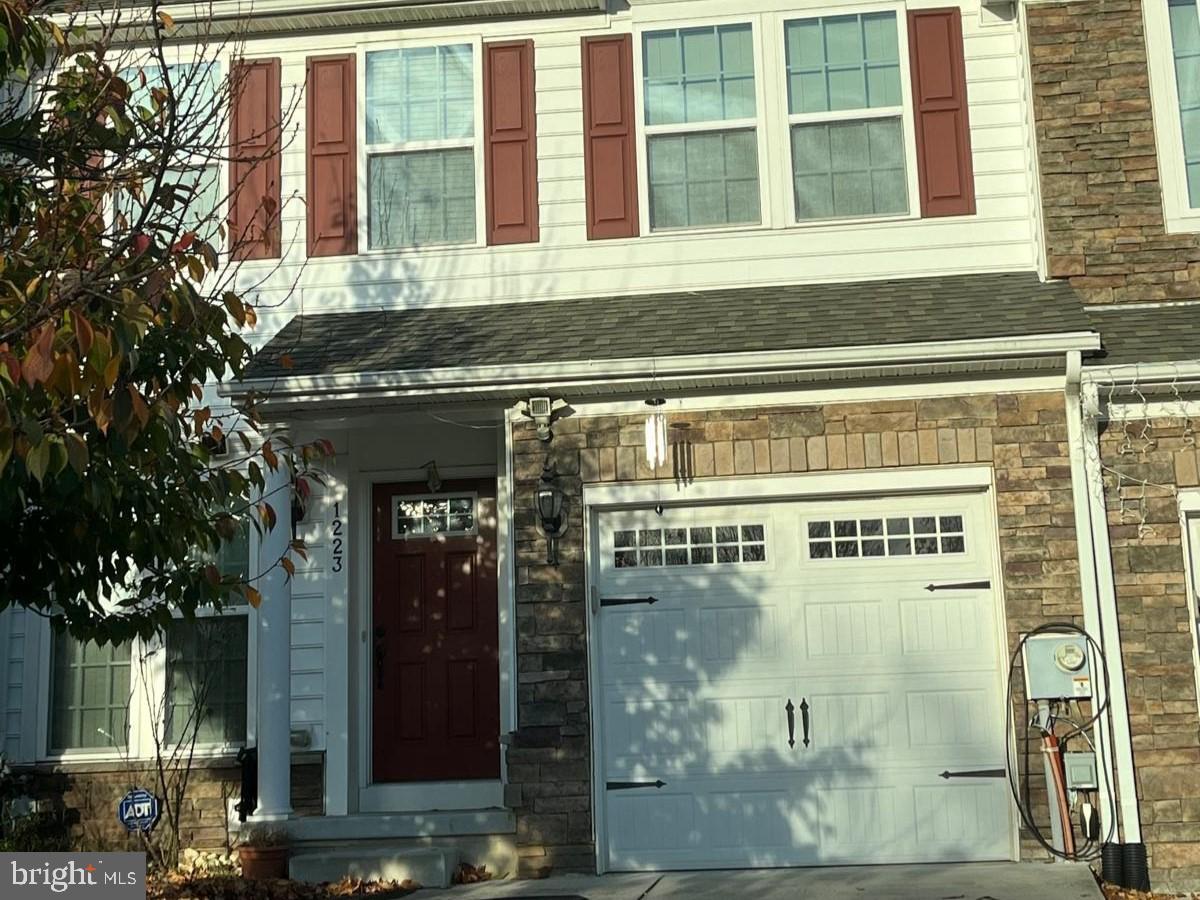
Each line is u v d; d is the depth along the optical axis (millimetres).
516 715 9406
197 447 6961
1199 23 10328
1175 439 9117
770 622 9562
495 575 10992
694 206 10836
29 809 10266
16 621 10781
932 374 9398
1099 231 10094
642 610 9641
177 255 6426
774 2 10938
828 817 9320
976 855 9164
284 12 11039
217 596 6844
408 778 10781
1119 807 8758
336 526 10836
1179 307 9961
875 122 10789
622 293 10742
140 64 10922
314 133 11188
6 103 7996
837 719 9414
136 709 10656
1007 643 9156
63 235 6781
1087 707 9000
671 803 9422
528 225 10914
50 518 6508
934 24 10805
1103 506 9070
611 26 11078
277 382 9477
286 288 10977
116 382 5688
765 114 10828
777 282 10633
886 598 9500
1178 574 8992
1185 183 10117
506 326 10273
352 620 10820
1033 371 9352
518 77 11109
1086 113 10234
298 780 10500
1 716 10672
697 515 9703
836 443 9492
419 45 11250
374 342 10188
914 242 10562
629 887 8664
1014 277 10320
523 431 9711
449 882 9234
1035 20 10391
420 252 10945
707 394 9625
